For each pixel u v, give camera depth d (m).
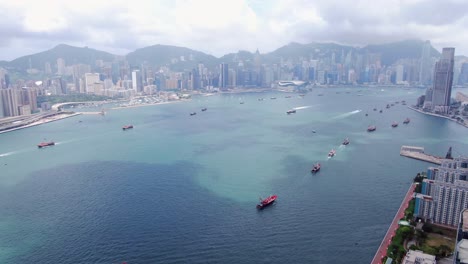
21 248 171.38
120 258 162.38
